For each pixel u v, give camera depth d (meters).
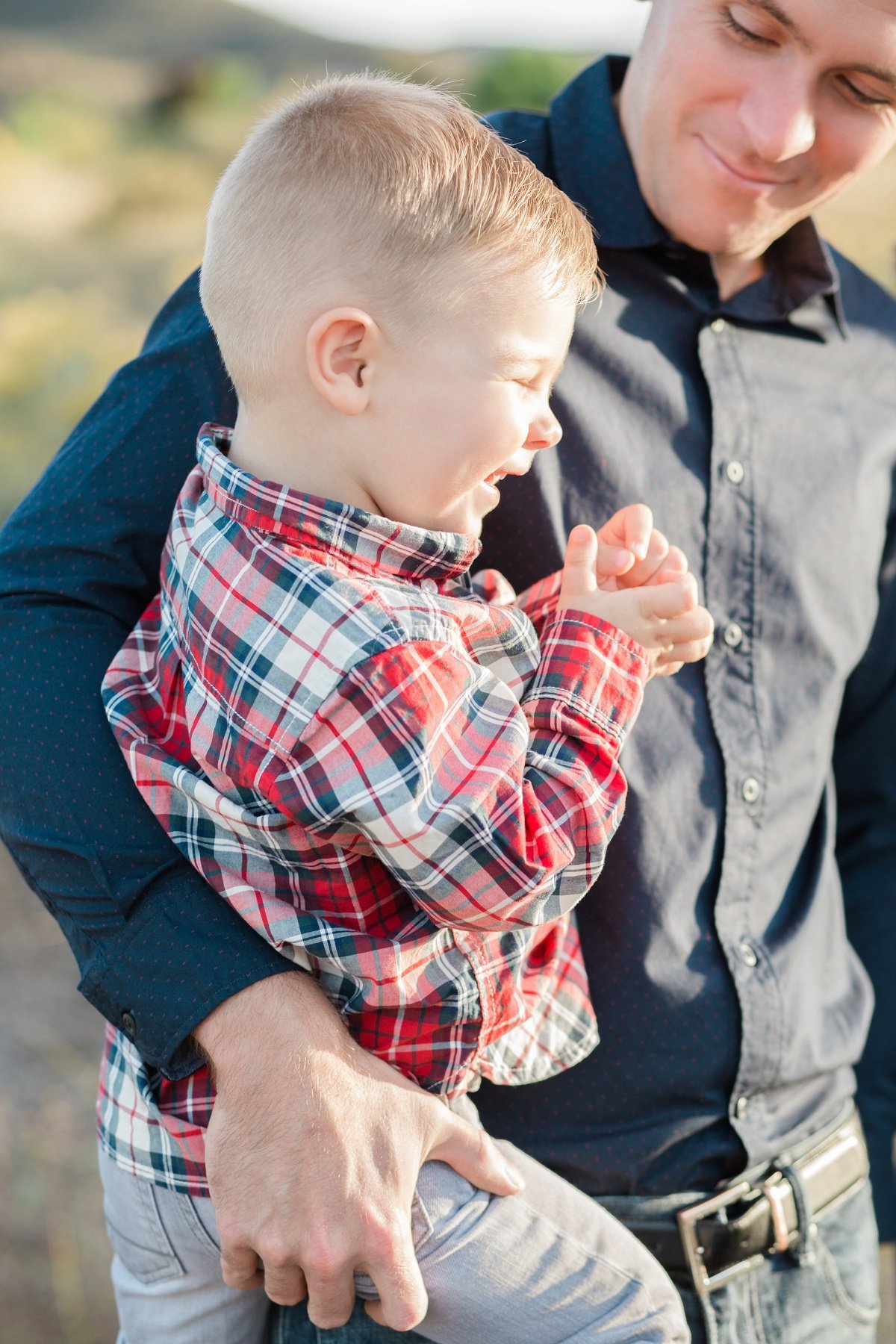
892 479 1.67
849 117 1.41
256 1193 1.08
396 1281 1.08
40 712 1.24
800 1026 1.49
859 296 1.70
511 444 1.14
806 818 1.55
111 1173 1.26
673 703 1.46
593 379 1.47
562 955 1.36
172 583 1.21
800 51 1.35
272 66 30.81
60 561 1.31
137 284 10.48
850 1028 1.60
